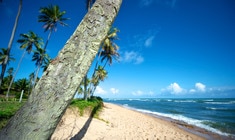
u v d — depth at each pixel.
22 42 25.77
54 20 21.72
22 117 1.00
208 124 16.06
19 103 12.21
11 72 45.66
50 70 1.08
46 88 1.04
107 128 7.82
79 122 7.49
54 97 1.04
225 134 11.77
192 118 20.58
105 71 30.81
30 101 1.03
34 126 0.98
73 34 1.18
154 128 10.91
